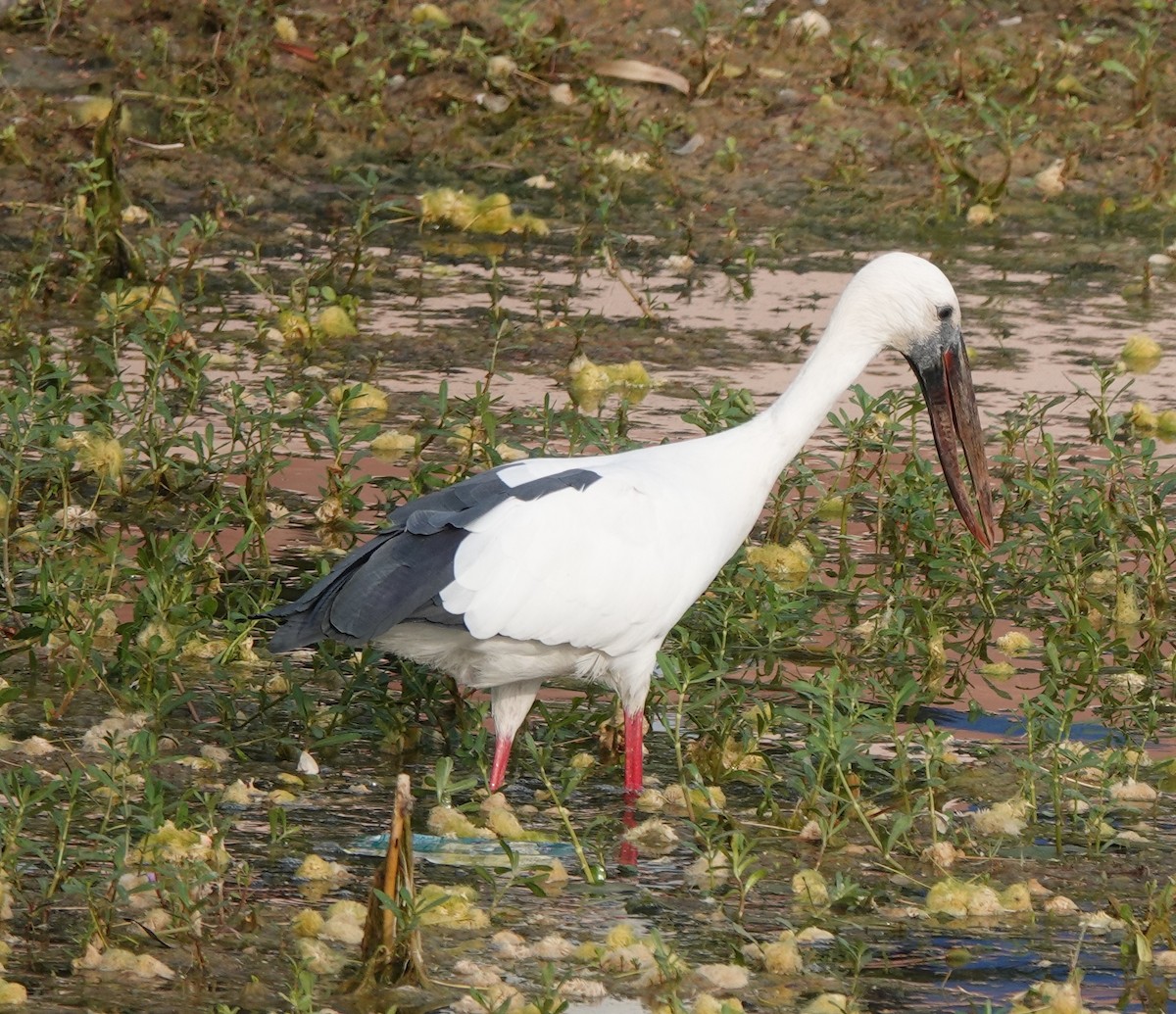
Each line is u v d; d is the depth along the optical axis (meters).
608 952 7.67
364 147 21.58
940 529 12.92
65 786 8.84
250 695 10.47
